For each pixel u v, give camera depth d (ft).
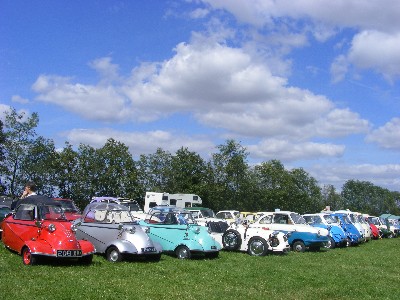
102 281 35.70
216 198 163.73
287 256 63.21
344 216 96.43
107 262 46.11
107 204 51.42
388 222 130.62
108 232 48.47
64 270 39.11
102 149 151.53
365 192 338.13
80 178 147.02
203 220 72.02
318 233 72.74
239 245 64.39
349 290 39.11
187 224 56.85
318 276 45.70
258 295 35.24
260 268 49.21
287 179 179.63
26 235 44.04
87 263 44.01
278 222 74.79
